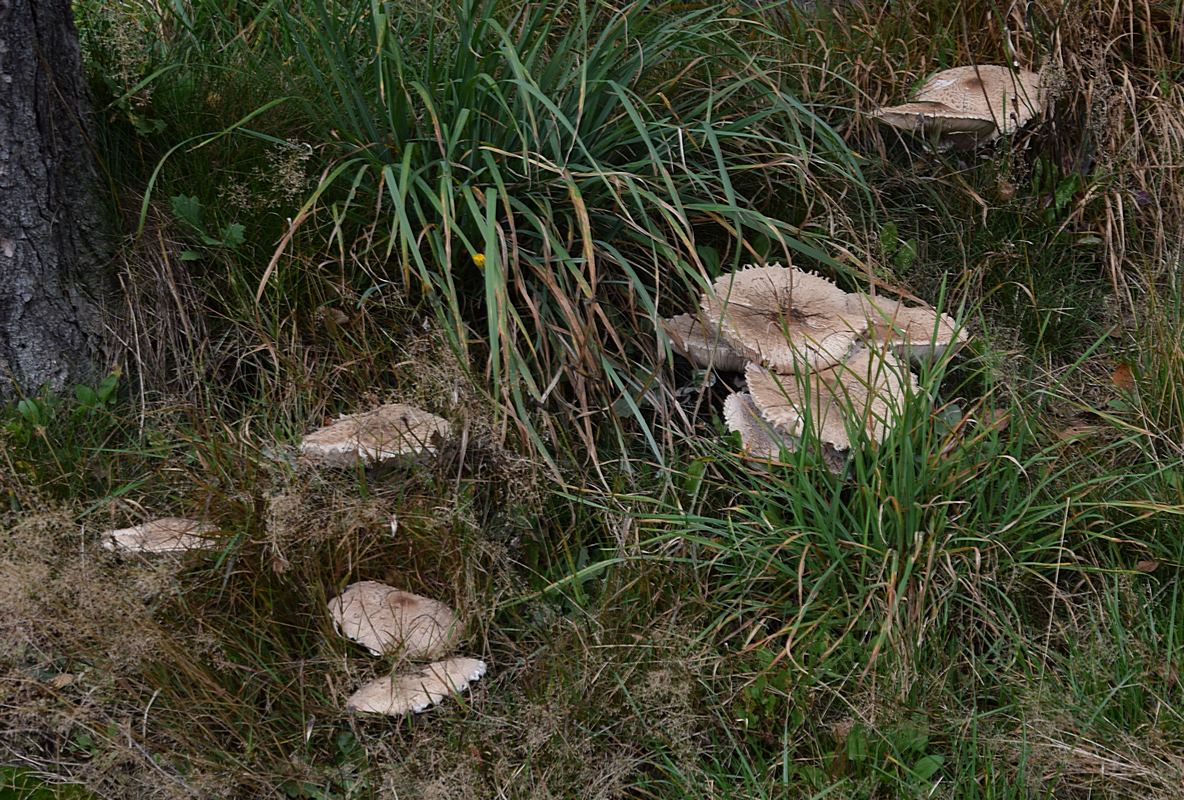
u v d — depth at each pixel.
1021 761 2.65
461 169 3.66
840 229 4.03
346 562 3.07
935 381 3.30
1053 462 3.36
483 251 3.69
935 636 2.96
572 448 3.47
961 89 4.12
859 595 3.00
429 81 3.69
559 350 3.50
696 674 2.87
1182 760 2.62
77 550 2.82
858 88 4.33
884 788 2.71
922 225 4.24
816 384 3.15
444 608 3.00
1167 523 3.17
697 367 3.62
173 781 2.62
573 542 3.30
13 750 2.75
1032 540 3.23
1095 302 4.09
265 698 2.87
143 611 2.71
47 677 2.85
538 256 3.65
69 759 2.76
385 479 3.22
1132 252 4.18
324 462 3.10
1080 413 3.69
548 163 3.42
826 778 2.74
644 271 3.82
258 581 2.97
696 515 3.26
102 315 3.54
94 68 3.73
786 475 3.22
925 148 4.25
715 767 2.82
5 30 3.20
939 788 2.71
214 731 2.78
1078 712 2.79
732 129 3.96
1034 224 4.21
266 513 2.96
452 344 3.27
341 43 3.79
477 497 3.32
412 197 3.47
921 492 3.11
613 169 3.70
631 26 3.99
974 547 3.06
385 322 3.65
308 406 3.47
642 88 4.11
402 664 2.80
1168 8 4.52
